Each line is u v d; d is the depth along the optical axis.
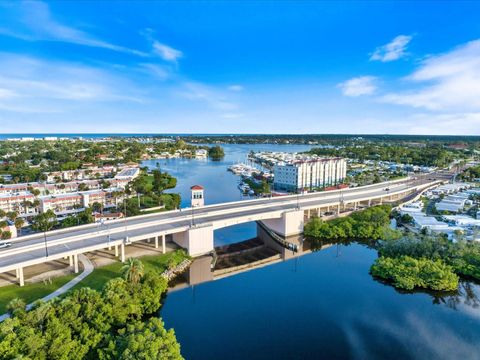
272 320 74.75
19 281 82.19
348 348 65.06
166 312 77.62
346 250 120.50
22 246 90.12
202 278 95.81
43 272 88.94
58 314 58.91
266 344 66.31
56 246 92.06
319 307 80.25
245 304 81.62
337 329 71.38
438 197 194.25
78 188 194.88
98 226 109.81
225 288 90.00
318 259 111.50
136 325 58.69
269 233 138.75
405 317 76.12
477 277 89.50
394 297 85.06
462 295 85.38
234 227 152.00
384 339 68.12
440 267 90.38
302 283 93.12
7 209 150.75
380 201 183.38
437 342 67.12
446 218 146.12
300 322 74.06
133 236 99.19
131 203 161.75
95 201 164.00
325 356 62.78
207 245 111.38
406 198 191.50
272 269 103.00
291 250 121.25
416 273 88.50
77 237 97.62
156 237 109.56
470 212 159.75
